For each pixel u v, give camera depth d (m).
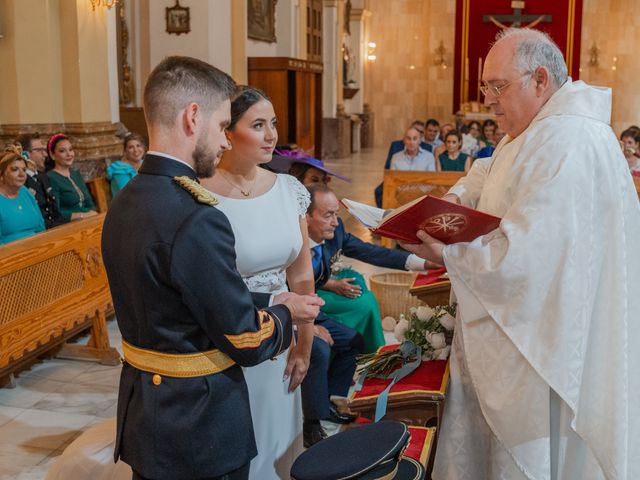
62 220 6.00
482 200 2.86
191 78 1.98
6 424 4.03
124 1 11.37
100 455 2.79
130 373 2.07
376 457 2.14
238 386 2.09
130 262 1.94
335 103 19.89
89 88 8.02
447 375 3.08
